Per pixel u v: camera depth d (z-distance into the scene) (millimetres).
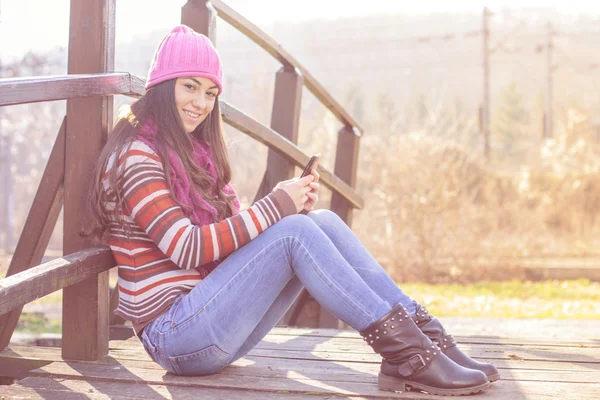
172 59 2342
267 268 2248
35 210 2701
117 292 3570
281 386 2352
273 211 2279
